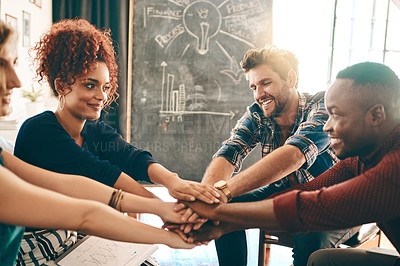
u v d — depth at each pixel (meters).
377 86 0.96
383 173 0.91
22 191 0.75
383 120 0.98
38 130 1.25
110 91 1.43
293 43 4.80
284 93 1.70
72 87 1.26
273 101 1.70
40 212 0.78
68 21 1.31
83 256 1.15
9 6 3.12
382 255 1.24
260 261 1.88
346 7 4.48
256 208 1.02
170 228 1.20
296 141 1.51
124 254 1.17
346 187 0.94
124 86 4.19
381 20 4.50
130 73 4.07
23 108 3.46
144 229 1.03
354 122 1.00
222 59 4.16
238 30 4.16
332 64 4.39
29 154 1.25
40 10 3.84
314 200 0.95
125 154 1.41
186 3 4.11
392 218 0.95
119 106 4.17
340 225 0.95
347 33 4.52
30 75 3.64
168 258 2.44
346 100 0.99
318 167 1.72
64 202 0.83
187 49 4.12
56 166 1.25
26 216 0.76
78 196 1.15
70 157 1.24
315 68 4.82
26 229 1.16
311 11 4.73
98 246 1.20
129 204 1.18
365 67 0.99
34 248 1.11
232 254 1.67
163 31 4.10
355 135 1.01
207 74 4.15
